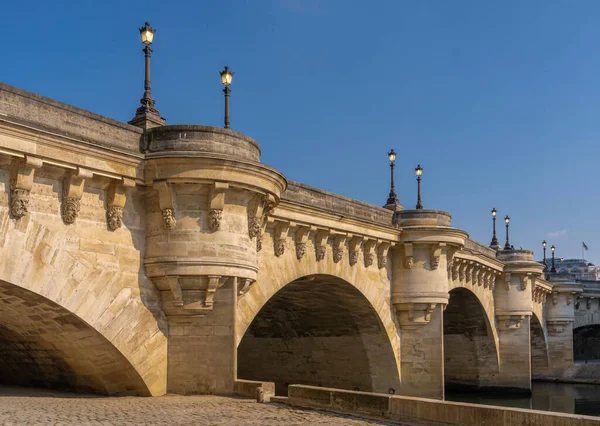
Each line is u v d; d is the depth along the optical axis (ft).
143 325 83.05
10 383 105.29
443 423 62.18
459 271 173.78
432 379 144.56
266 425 62.44
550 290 270.87
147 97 89.25
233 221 85.76
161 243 83.41
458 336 215.72
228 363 85.15
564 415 54.08
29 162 69.26
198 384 85.51
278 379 165.17
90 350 82.58
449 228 142.31
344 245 126.21
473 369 215.72
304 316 150.30
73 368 88.79
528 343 212.02
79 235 76.59
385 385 146.00
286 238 110.32
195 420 64.49
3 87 69.15
